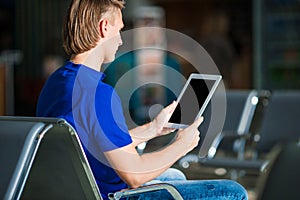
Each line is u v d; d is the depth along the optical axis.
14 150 2.50
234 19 11.52
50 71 10.20
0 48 10.45
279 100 5.43
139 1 10.43
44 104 2.82
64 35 2.84
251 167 4.73
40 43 10.41
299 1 8.48
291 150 2.65
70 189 2.75
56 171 2.72
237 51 11.26
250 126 5.93
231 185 2.93
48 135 2.62
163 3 11.99
